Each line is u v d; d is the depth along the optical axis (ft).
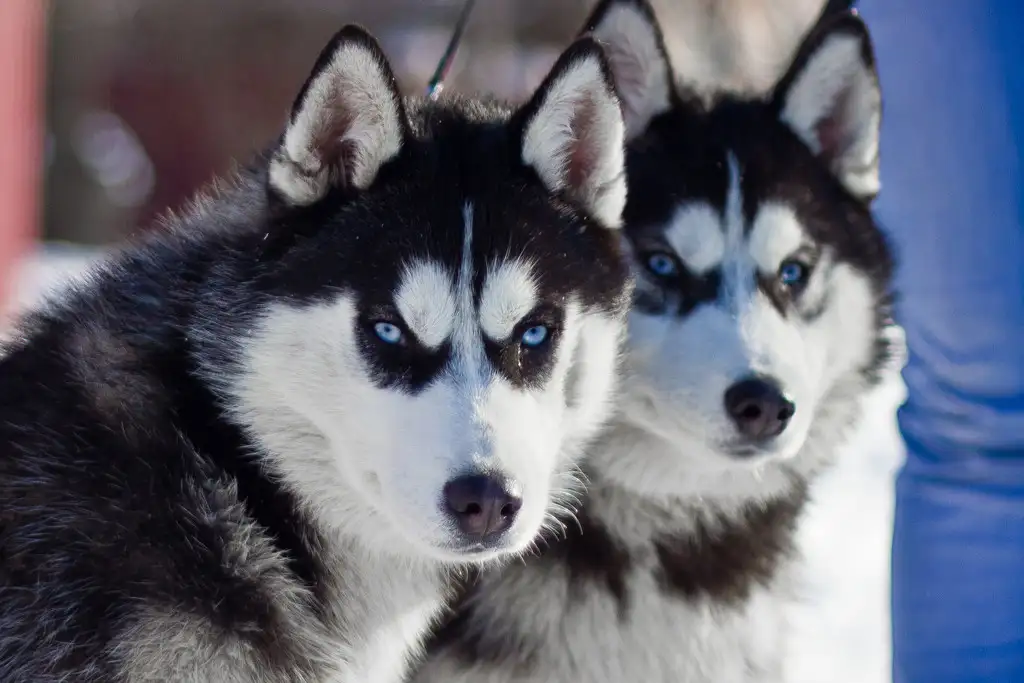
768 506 13.80
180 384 11.03
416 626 12.07
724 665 13.43
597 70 11.62
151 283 11.55
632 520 13.12
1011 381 12.70
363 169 11.07
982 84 12.80
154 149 52.75
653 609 13.07
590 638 12.93
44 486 10.23
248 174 12.31
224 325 11.09
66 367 10.84
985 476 12.92
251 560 10.62
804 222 13.39
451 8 54.60
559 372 11.30
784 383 12.26
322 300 10.67
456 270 10.68
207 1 52.85
